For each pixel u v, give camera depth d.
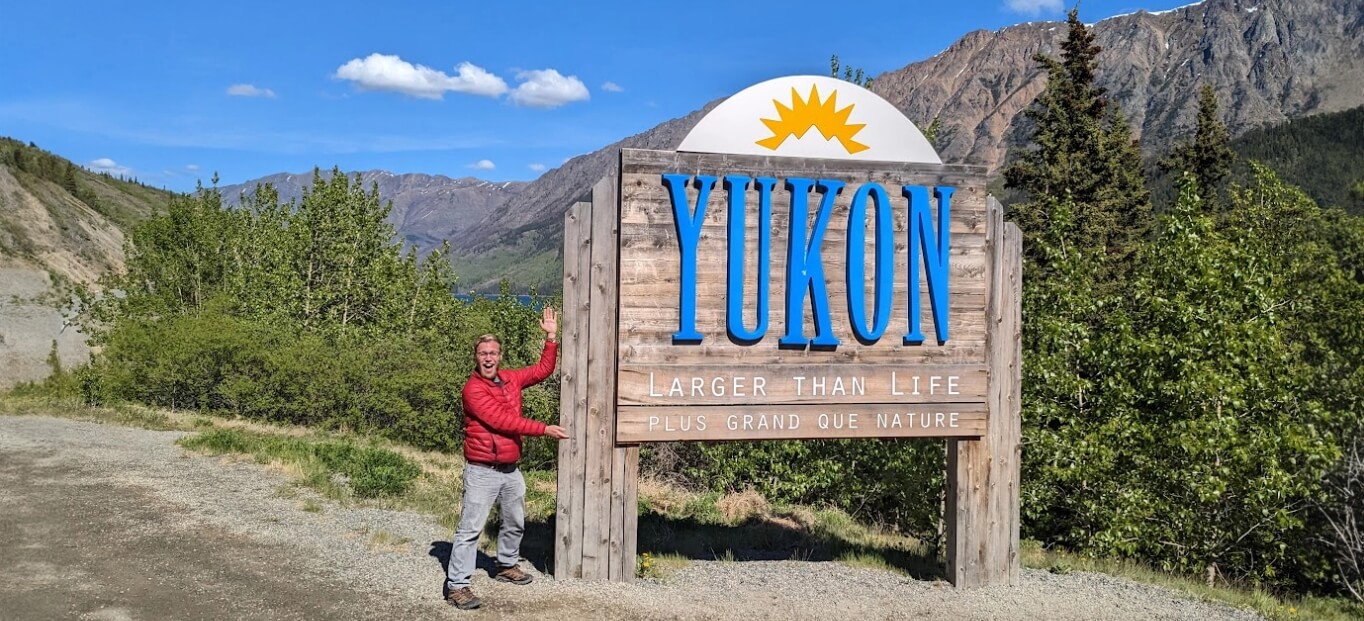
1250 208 16.89
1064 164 27.58
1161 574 9.27
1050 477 10.35
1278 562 11.34
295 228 27.86
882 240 6.62
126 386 22.05
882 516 12.20
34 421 17.19
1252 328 10.23
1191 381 9.87
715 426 6.43
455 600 5.82
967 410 6.86
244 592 6.03
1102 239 26.58
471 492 5.89
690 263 6.33
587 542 6.47
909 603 6.53
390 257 28.30
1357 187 23.62
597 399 6.41
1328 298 13.46
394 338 24.38
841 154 6.77
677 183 6.32
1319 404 10.52
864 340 6.65
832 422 6.61
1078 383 10.59
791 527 10.73
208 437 13.82
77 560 6.71
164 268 28.72
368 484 9.95
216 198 30.83
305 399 20.62
